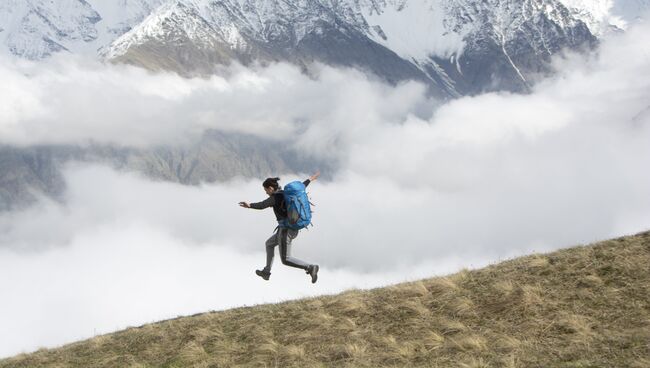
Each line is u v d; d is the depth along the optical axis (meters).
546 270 15.45
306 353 14.02
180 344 16.03
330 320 15.49
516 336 12.75
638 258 14.79
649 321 11.98
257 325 16.19
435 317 14.59
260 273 15.54
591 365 10.73
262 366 13.64
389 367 12.35
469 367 11.46
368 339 14.16
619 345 11.30
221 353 14.89
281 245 15.16
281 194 15.15
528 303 13.89
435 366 12.01
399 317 14.95
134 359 15.64
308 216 15.05
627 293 13.38
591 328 12.35
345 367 12.67
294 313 16.50
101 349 17.12
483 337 12.98
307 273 15.13
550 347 11.91
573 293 13.98
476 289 15.52
